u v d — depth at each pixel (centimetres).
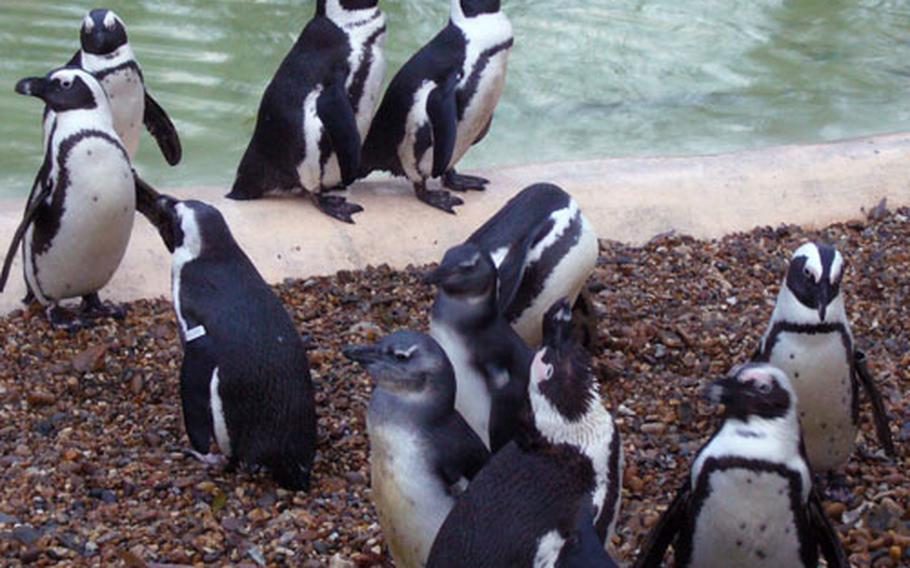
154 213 992
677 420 875
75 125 934
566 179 1173
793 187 1191
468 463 652
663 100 1448
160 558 725
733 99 1455
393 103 1090
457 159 1125
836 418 780
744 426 645
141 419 864
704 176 1191
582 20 1667
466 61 1066
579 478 591
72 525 752
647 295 1039
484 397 764
